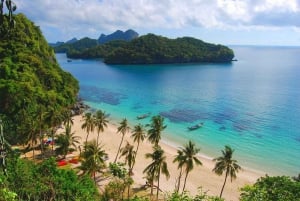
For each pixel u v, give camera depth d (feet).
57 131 343.05
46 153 280.51
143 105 524.11
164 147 329.72
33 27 563.48
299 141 351.67
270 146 337.72
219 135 372.17
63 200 147.13
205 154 314.96
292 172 278.26
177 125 409.49
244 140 355.77
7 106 315.78
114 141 334.44
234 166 200.54
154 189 230.27
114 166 213.46
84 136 347.97
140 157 289.74
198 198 135.23
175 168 271.90
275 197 135.44
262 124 415.03
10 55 424.87
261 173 274.36
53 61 574.97
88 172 207.51
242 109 495.41
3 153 40.40
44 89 400.88
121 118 442.91
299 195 141.79
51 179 159.43
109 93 631.56
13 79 361.51
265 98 580.30
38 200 141.18
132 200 179.11
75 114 438.81
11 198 67.46
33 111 316.19
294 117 447.42
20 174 150.10
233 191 235.61
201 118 443.32
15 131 294.25
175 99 572.10
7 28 36.73
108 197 186.70
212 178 256.32
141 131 269.85
